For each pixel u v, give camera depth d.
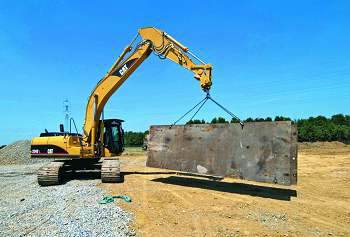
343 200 10.63
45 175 13.09
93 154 14.58
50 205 9.48
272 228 7.59
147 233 7.10
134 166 21.20
